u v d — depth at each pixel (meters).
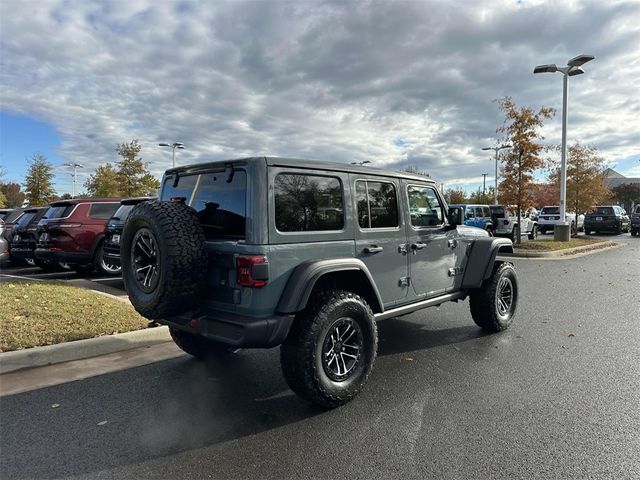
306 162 3.80
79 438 3.28
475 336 5.80
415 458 2.97
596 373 4.46
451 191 56.91
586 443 3.13
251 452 3.07
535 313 7.02
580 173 23.55
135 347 5.45
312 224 3.79
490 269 5.61
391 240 4.48
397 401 3.86
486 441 3.17
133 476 2.80
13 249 12.12
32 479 2.78
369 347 3.93
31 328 5.34
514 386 4.15
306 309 3.66
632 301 7.89
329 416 3.60
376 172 4.41
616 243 21.16
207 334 3.58
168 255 3.38
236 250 3.46
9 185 48.44
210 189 3.88
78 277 10.59
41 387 4.23
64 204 10.41
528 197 17.61
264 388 4.22
